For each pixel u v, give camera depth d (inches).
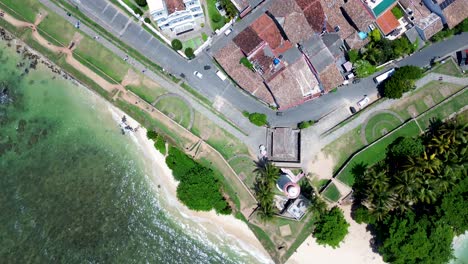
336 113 5083.7
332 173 5007.4
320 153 5029.5
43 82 5315.0
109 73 5260.8
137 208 5142.7
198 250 5049.2
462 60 4975.4
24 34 5319.9
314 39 4906.5
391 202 4571.9
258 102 5147.6
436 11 4899.1
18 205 5211.6
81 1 5319.9
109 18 5295.3
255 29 5019.7
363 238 4911.4
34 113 5300.2
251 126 5123.0
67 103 5290.4
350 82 5108.3
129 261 5083.7
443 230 4520.2
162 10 4761.3
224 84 5182.1
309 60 4928.6
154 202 5128.0
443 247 4488.2
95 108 5260.8
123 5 5241.1
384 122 5017.2
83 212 5162.4
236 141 5123.0
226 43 5221.5
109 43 5280.5
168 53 5231.3
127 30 5275.6
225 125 5147.6
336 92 5108.3
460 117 4938.5
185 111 5177.2
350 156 5002.5
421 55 5078.7
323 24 4965.6
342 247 4911.4
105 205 5162.4
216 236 5039.4
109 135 5231.3
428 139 4832.7
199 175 4857.3
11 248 5147.6
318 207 4744.1
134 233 5123.0
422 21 4896.7
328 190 4960.6
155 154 5147.6
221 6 5162.4
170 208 5098.4
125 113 5216.5
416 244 4446.4
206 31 5216.5
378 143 4960.6
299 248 4928.6
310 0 4958.2
